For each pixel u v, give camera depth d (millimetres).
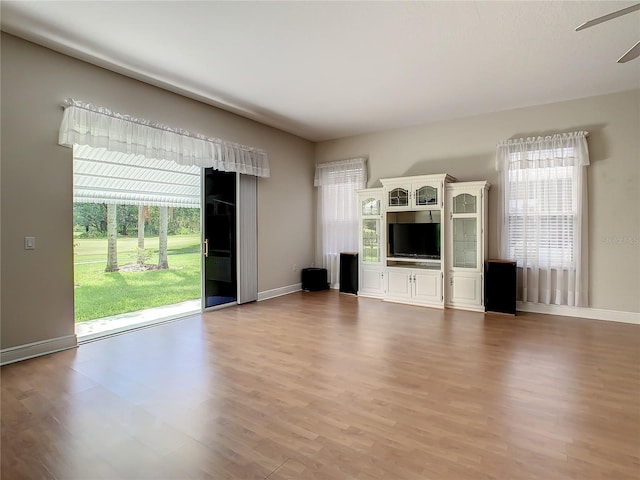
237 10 2672
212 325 4227
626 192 4316
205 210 4867
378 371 2875
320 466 1729
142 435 2004
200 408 2301
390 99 4574
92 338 3693
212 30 2953
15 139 3074
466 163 5312
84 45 3201
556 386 2596
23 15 2740
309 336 3787
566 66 3629
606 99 4402
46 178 3262
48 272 3295
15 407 2316
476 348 3402
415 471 1689
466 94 4410
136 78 3900
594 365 2984
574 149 4492
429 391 2525
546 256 4711
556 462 1751
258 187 5629
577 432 2014
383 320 4414
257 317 4582
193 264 8734
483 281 4828
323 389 2564
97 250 7234
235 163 5027
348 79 3953
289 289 6250
